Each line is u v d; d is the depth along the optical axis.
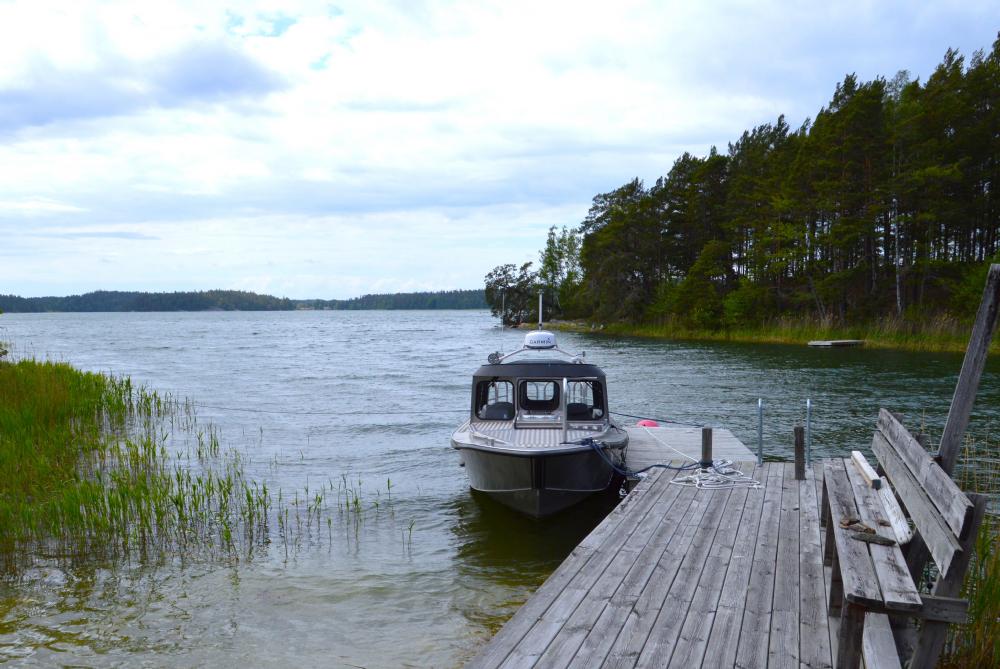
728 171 76.94
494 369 12.27
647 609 5.70
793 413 20.62
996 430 16.92
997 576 6.11
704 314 62.19
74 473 12.61
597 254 80.38
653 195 78.56
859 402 22.33
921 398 22.92
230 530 10.08
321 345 63.78
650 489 9.92
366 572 8.67
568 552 9.57
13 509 9.99
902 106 57.88
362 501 11.90
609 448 10.77
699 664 4.79
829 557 6.50
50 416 16.64
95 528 9.63
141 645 6.74
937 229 56.00
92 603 7.67
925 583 6.86
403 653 6.59
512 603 7.81
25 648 6.66
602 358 40.12
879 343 44.97
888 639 3.93
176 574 8.51
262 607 7.61
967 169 55.12
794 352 42.75
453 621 7.31
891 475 5.43
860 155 54.81
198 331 104.94
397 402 24.27
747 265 68.56
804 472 10.47
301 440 17.31
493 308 107.25
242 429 18.77
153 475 11.70
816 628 5.33
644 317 73.62
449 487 12.91
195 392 27.06
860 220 53.06
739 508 8.84
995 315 4.36
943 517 3.83
